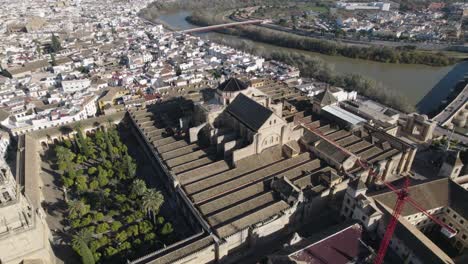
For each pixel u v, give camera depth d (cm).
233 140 14638
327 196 12750
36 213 10325
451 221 11588
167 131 17112
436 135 18450
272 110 15575
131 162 15350
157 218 12500
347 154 13912
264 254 11194
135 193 13238
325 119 18062
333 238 9869
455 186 11950
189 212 12238
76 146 17138
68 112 19512
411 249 9800
